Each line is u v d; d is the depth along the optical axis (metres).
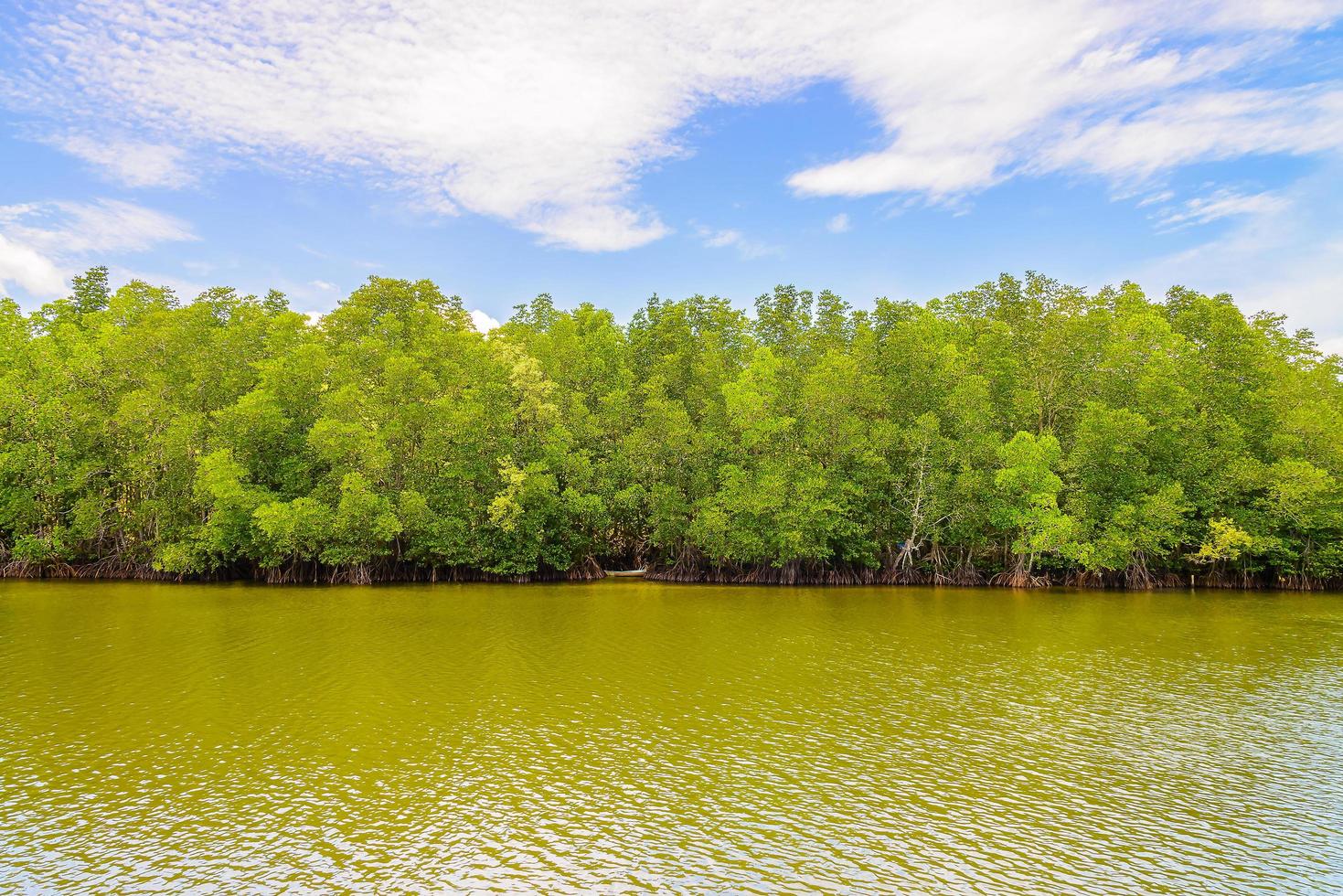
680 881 16.12
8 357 60.97
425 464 60.88
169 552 54.28
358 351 65.44
